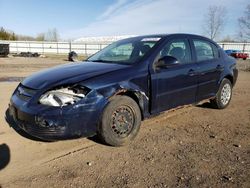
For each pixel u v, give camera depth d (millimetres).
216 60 5363
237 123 4910
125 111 3758
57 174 3061
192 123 4848
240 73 15109
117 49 4746
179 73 4402
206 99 5219
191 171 3129
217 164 3297
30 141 3922
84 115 3354
